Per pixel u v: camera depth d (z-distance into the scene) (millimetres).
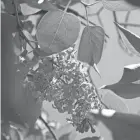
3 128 998
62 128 1579
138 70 866
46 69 930
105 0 908
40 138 1559
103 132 568
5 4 1079
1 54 790
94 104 943
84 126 921
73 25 942
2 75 745
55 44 932
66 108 923
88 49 995
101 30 997
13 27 946
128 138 562
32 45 1005
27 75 935
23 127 833
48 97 927
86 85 925
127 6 903
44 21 930
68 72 928
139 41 920
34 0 958
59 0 1251
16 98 763
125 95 871
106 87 874
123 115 583
